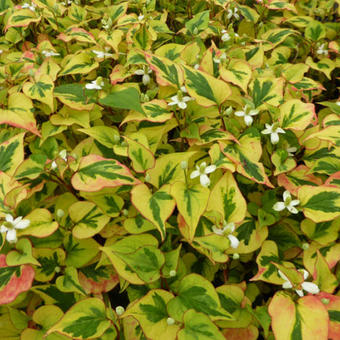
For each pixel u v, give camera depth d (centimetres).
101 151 47
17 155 45
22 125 46
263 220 45
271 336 41
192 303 37
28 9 63
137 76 63
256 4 76
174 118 49
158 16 70
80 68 54
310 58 67
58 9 66
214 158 43
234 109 54
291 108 48
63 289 41
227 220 41
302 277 37
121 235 45
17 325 42
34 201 47
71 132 55
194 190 41
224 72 49
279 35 68
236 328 41
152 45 64
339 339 36
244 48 61
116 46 55
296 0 79
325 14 79
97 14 71
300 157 52
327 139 43
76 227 43
